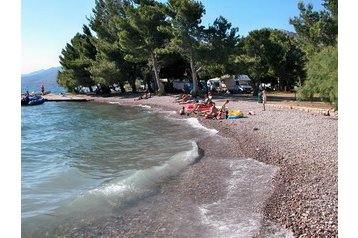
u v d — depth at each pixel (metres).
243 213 7.93
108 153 15.59
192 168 12.07
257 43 43.41
